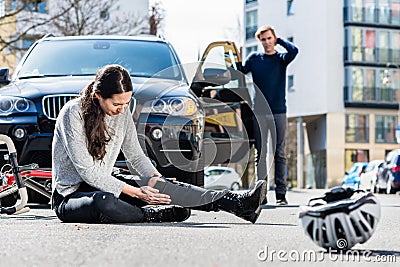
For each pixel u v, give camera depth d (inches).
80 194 232.5
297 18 2005.4
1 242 169.2
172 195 237.5
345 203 152.7
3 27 1370.6
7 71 350.6
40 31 1364.4
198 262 131.3
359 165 1432.1
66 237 180.4
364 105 2003.0
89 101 231.9
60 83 325.4
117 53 360.2
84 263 130.0
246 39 2066.9
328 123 1980.8
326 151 1995.6
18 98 318.7
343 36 1990.7
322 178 2043.6
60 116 234.7
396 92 2046.0
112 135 237.5
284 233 199.3
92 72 348.5
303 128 2063.2
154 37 385.4
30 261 133.9
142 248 154.0
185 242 168.2
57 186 237.0
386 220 271.4
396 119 2054.6
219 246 160.2
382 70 2025.1
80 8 1283.2
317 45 1983.3
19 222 238.8
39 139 314.3
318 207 154.0
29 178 290.0
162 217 237.3
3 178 285.9
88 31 1295.5
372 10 2012.8
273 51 391.2
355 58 1993.1
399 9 2044.8
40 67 353.7
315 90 1990.7
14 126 314.3
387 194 924.6
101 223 229.1
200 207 237.0
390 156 1008.2
